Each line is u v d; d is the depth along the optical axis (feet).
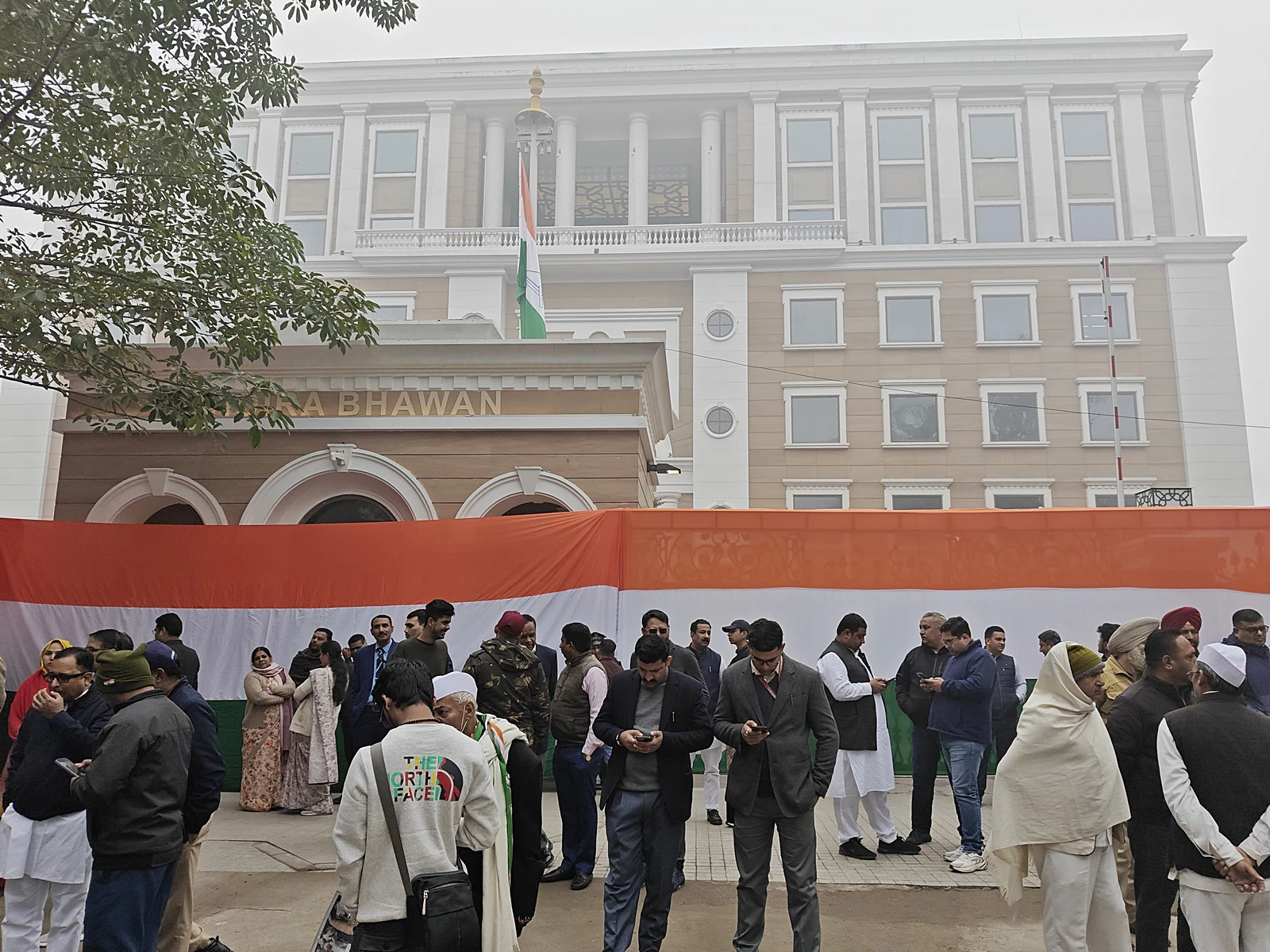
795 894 17.81
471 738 14.64
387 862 11.93
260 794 33.12
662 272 112.78
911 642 36.73
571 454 42.73
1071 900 15.43
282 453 43.21
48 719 17.13
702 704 19.06
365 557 37.86
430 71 122.52
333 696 33.55
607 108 123.75
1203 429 103.91
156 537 38.47
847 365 107.86
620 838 18.51
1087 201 115.34
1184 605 35.47
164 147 33.58
